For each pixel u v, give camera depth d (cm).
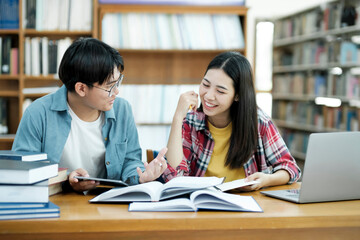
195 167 192
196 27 387
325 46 530
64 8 372
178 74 407
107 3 386
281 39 639
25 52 371
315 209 133
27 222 113
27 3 368
